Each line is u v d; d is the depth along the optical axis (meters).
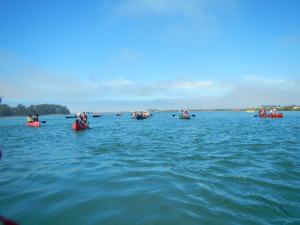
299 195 4.12
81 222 3.21
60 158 7.48
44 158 7.52
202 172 5.54
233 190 4.35
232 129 17.48
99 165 6.37
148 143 10.61
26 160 7.23
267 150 8.29
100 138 13.07
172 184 4.69
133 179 5.04
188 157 7.30
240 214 3.44
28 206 3.72
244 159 6.89
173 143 10.49
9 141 12.65
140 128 20.59
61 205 3.74
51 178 5.20
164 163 6.53
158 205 3.72
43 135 16.19
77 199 3.97
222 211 3.53
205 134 14.23
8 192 4.34
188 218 3.31
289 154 7.54
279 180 4.91
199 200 3.91
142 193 4.21
